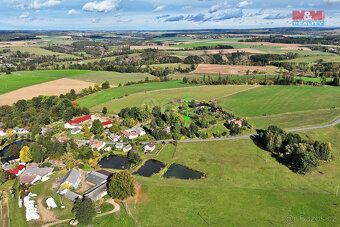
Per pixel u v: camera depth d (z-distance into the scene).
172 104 163.38
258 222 61.59
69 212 67.88
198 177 84.50
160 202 70.75
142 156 100.44
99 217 65.25
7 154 98.81
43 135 116.94
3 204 73.06
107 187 76.69
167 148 106.38
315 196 70.94
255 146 103.69
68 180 79.62
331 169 84.44
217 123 128.88
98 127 121.25
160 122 129.25
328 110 138.00
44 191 78.06
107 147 107.75
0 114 144.00
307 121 124.81
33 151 94.44
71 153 93.81
